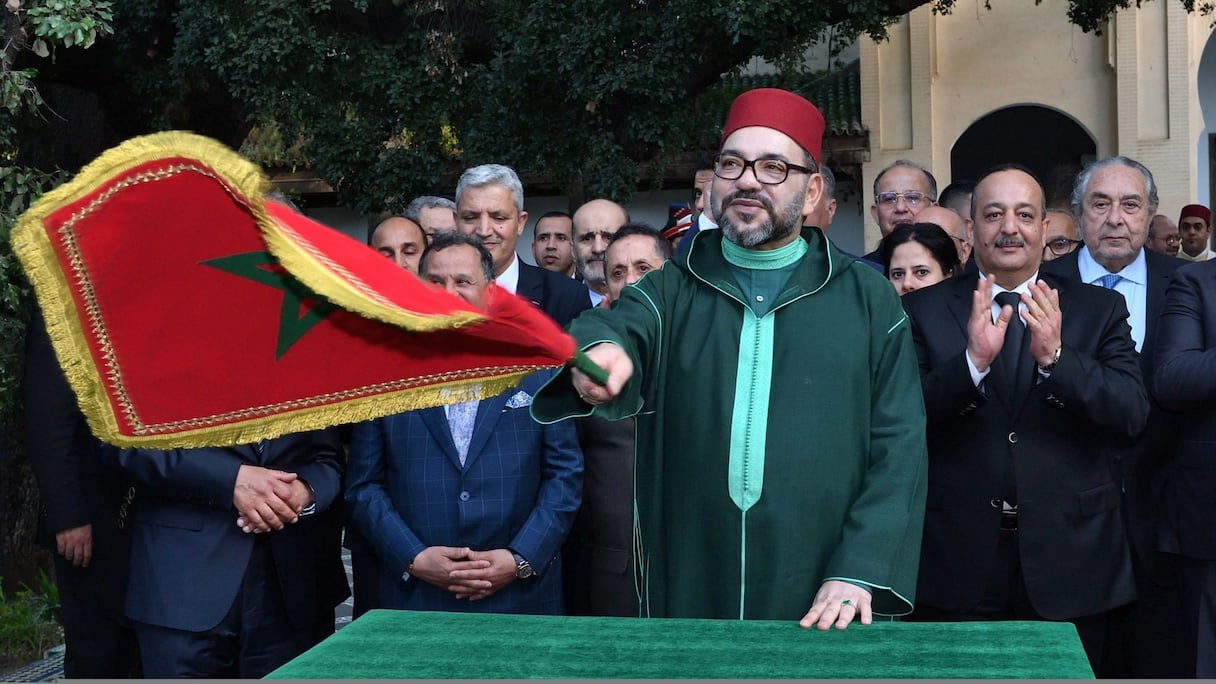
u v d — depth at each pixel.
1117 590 3.94
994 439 3.95
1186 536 4.12
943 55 18.05
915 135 17.98
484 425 4.38
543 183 16.38
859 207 18.19
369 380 2.22
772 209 3.20
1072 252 5.18
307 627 4.47
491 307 2.29
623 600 4.60
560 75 12.31
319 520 4.59
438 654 2.56
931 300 4.29
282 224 2.15
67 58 11.05
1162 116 17.25
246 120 13.45
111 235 2.02
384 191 13.02
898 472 3.08
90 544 4.91
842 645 2.60
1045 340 3.76
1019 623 2.75
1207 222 10.98
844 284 3.29
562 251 6.91
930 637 2.65
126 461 4.21
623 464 4.66
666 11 11.98
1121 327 4.12
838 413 3.17
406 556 4.26
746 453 3.17
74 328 2.03
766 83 18.25
